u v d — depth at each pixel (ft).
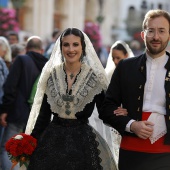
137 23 140.56
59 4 136.05
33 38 31.27
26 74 30.04
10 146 21.49
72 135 20.94
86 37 21.99
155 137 19.65
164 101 19.76
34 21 121.49
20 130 30.71
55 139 20.94
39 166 20.75
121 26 154.92
